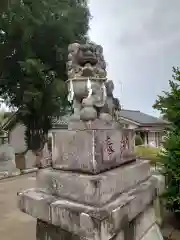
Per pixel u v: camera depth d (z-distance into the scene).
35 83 11.03
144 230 1.93
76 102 1.85
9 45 11.31
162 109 3.45
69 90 1.86
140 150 7.15
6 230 3.37
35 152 10.31
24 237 3.12
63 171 1.64
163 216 3.24
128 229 1.63
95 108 1.79
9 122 13.48
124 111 19.80
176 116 3.23
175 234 3.03
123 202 1.48
